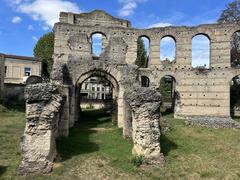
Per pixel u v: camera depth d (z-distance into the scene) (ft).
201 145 63.72
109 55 84.48
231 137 74.23
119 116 83.61
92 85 272.31
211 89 133.59
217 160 53.01
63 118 67.41
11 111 120.16
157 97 51.16
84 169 46.47
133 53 145.69
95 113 133.18
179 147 61.00
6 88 147.64
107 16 173.78
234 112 142.41
